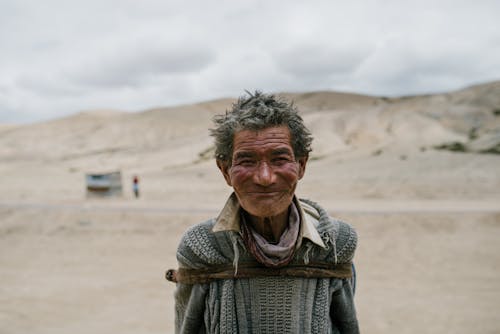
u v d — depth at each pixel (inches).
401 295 478.9
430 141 3034.0
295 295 65.8
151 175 1899.6
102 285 540.1
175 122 5017.2
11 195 1316.4
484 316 406.6
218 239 67.9
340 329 75.1
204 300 70.1
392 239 734.5
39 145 4315.9
